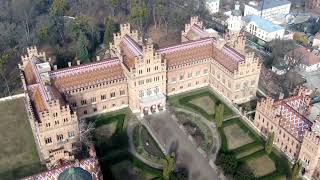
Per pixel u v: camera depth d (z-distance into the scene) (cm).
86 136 13000
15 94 16650
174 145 13575
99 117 15025
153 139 13862
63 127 12394
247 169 12394
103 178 11994
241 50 16712
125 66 14788
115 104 15412
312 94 17038
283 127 12900
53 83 13988
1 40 19750
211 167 12581
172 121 14838
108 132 14150
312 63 19475
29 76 14400
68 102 13850
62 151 11094
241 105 15800
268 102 13325
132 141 13762
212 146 13538
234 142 13688
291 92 15975
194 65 16275
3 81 17400
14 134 14038
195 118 14988
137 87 14700
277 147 13475
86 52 18938
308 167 11912
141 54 14300
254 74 15575
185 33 18625
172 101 16088
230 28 16900
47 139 12350
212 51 16625
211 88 17075
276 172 12219
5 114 15150
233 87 15400
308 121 12575
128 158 12900
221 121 14225
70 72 14362
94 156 10731
